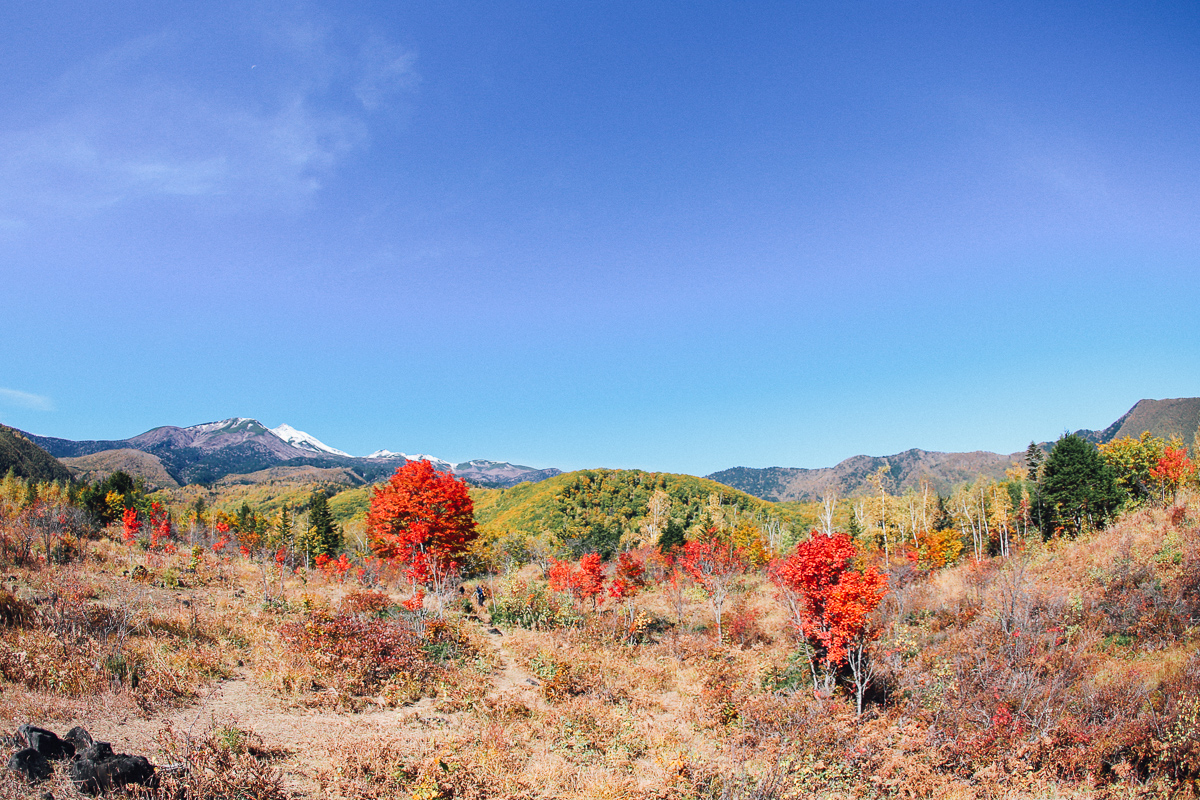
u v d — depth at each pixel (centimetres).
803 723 1505
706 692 1839
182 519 5188
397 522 3328
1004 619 1936
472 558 4072
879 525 6675
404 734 1290
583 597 3075
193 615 1755
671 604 3256
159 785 782
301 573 3366
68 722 994
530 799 1048
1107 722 1298
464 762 1112
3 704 998
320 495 5850
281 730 1191
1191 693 1270
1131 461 5297
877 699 1745
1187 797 1036
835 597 1700
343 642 1762
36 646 1244
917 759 1297
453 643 2116
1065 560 2916
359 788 952
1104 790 1110
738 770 1193
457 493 3256
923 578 3456
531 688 1858
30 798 695
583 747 1384
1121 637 1853
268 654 1623
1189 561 2120
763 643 2569
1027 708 1416
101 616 1495
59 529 2602
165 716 1124
